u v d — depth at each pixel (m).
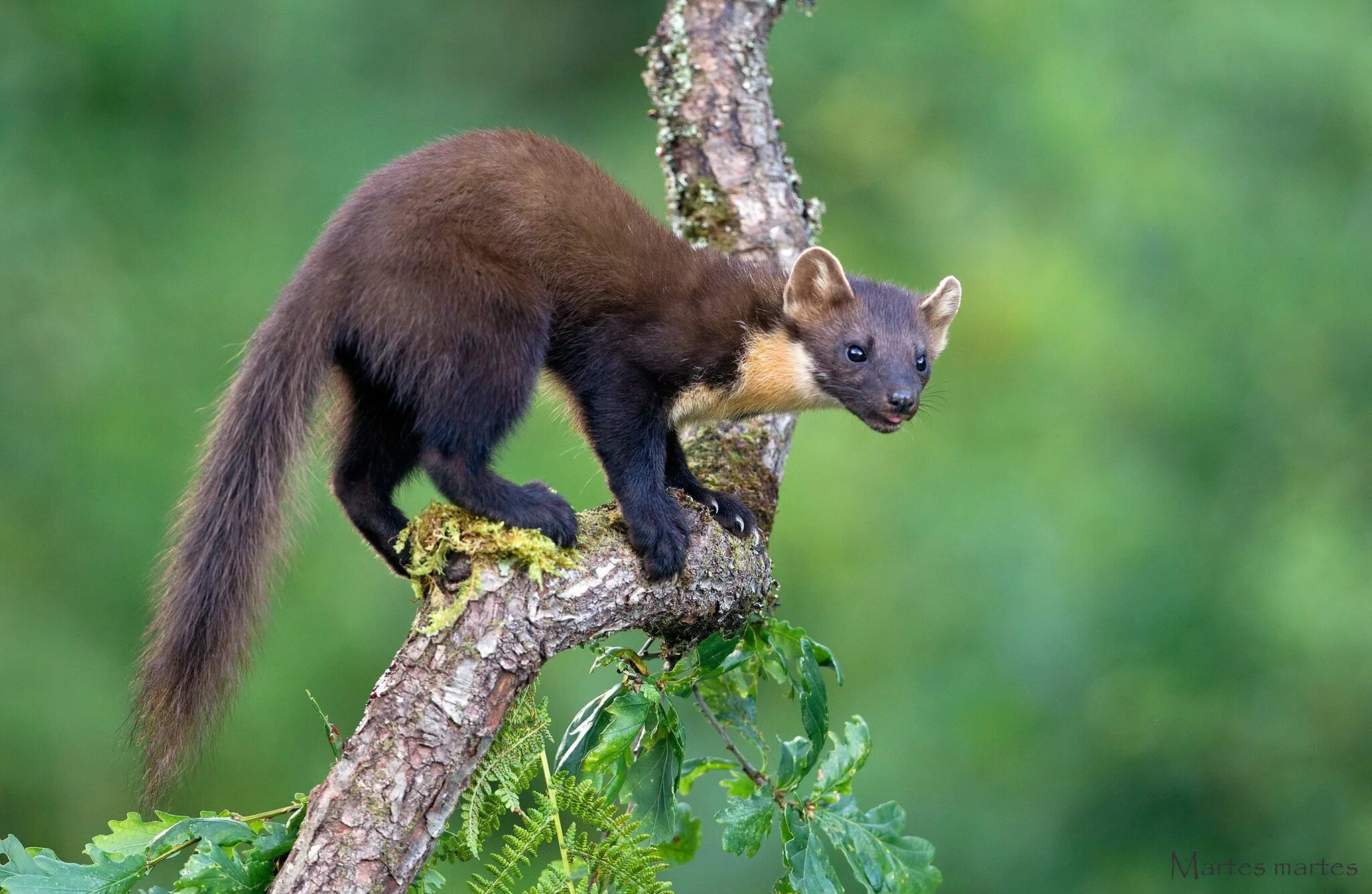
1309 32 18.72
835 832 6.92
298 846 5.79
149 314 17.06
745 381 8.34
